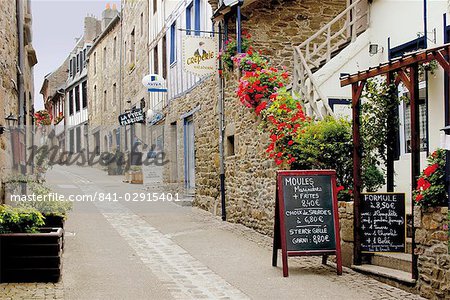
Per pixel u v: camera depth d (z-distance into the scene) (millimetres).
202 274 8078
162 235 11484
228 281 7637
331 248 7957
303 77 11445
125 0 26391
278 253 9438
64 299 6668
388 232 7820
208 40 13625
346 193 8680
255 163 11547
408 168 9875
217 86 13844
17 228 7707
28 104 15539
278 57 13750
